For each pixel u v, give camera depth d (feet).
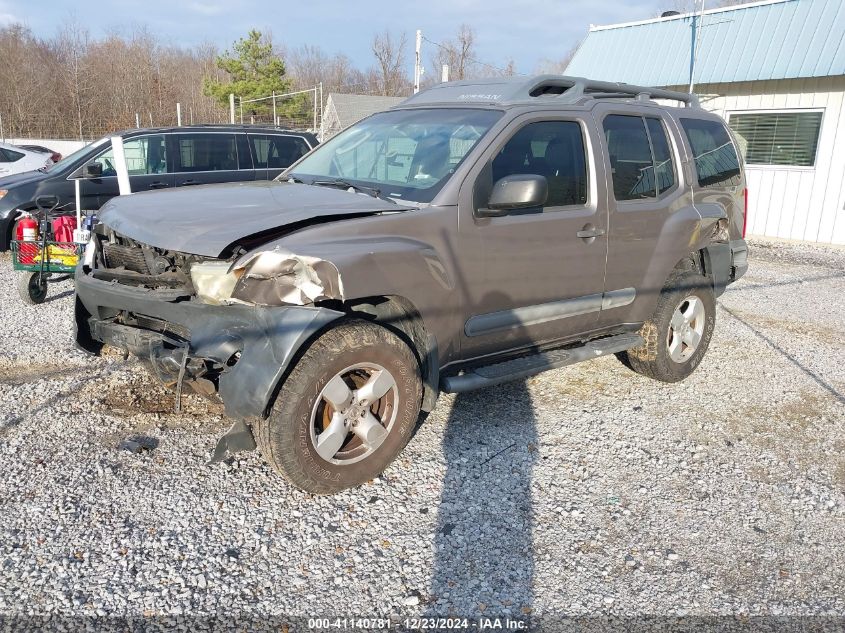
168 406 14.96
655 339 17.02
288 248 10.56
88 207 30.68
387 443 11.99
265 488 11.94
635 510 11.93
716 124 19.16
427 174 13.28
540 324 14.48
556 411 15.90
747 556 10.79
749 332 23.38
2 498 11.22
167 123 158.81
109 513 10.97
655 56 49.06
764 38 43.21
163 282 11.63
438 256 12.23
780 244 43.19
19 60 152.46
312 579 9.73
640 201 16.10
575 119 14.94
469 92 15.40
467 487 12.35
